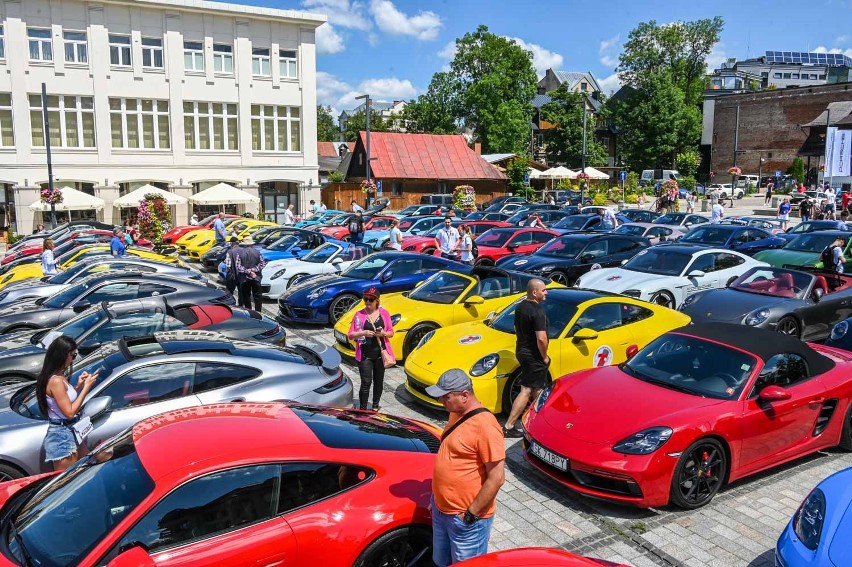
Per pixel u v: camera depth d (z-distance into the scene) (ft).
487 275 34.99
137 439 13.53
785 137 206.69
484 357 25.18
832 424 21.30
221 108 125.70
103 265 42.96
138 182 119.85
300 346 25.12
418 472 14.21
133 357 20.35
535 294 22.98
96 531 11.55
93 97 114.42
